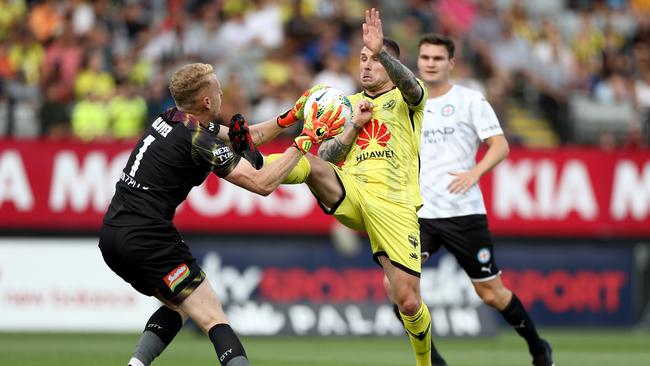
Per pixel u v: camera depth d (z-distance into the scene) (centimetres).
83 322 4841
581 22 7031
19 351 3862
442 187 3073
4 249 4844
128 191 2256
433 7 6794
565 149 5094
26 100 5562
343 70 5966
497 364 3503
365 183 2498
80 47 5888
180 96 2261
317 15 6550
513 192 5056
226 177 2234
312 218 4991
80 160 4906
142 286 2309
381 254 2528
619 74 6500
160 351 2359
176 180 2250
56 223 4881
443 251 4738
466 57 6569
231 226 4956
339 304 4606
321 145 2572
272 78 5994
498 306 3070
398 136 2508
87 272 4872
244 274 4925
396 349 4131
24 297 4834
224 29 6303
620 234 5122
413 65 6322
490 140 3047
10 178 4869
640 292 5166
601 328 5119
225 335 2228
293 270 4950
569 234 5094
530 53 6619
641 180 5138
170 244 2248
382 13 6944
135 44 6062
